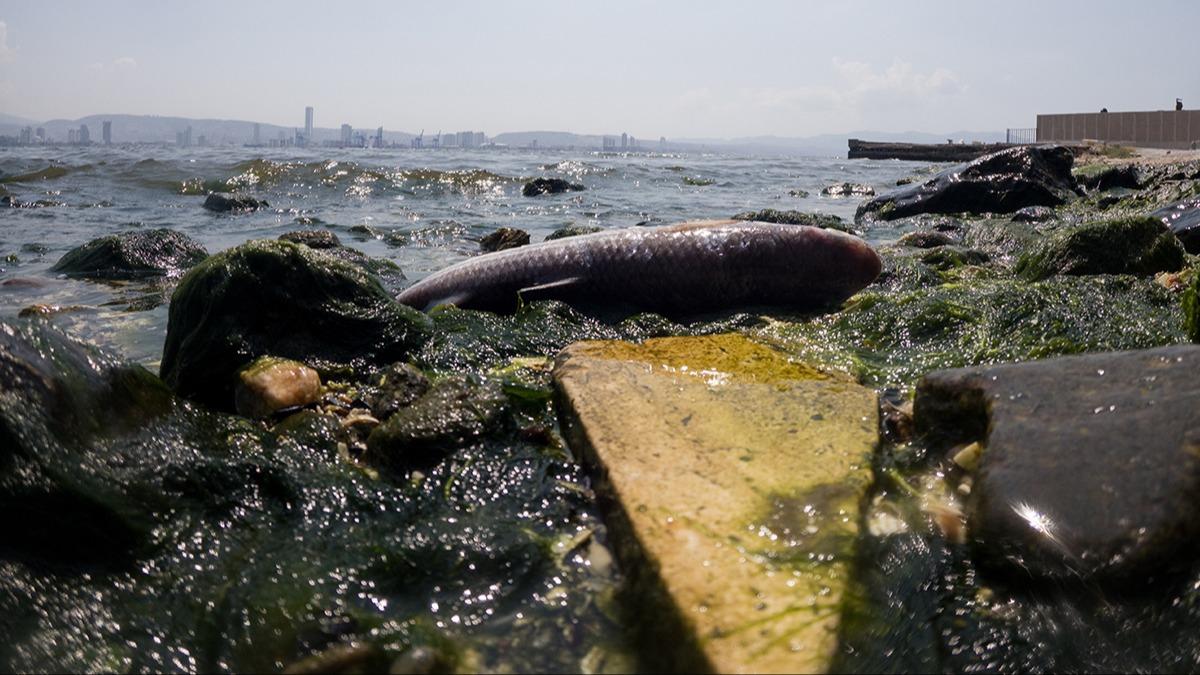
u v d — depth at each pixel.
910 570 0.32
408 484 0.40
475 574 0.33
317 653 0.28
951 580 0.31
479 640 0.29
